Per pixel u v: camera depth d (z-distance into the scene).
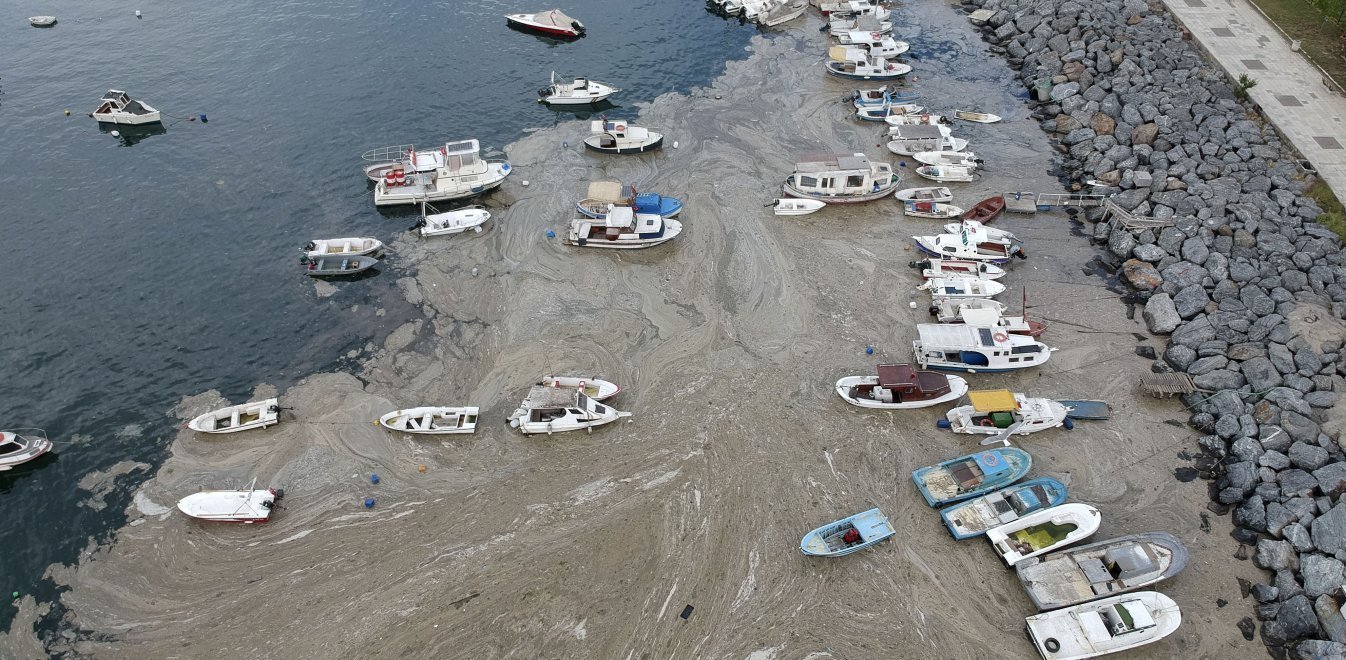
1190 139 60.78
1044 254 55.16
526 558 35.78
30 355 47.03
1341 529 34.22
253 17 87.31
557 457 40.53
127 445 41.62
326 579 35.03
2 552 36.44
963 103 74.12
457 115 72.00
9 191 60.81
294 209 60.03
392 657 32.19
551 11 86.94
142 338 48.47
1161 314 48.09
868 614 33.66
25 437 41.03
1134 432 41.78
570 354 46.97
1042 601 33.09
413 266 54.53
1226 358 44.25
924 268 53.06
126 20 86.25
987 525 36.34
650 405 43.41
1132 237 54.03
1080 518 36.09
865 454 40.62
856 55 77.00
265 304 51.19
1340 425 38.91
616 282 52.94
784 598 34.19
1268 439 39.06
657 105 74.00
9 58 78.19
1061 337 48.12
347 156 66.00
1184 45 72.69
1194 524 37.16
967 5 92.94
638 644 32.53
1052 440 41.38
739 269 53.91
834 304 50.78
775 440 41.38
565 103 73.25
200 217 58.84
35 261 54.22
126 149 66.06
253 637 32.91
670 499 38.28
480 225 57.81
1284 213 53.06
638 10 91.69
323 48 81.69
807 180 59.44
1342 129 60.31
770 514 37.59
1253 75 67.12
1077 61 73.31
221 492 37.94
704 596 34.25
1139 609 31.70
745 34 87.00
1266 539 35.50
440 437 41.78
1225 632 32.94
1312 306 45.62
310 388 44.97
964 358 45.50
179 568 35.56
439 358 47.06
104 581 35.12
